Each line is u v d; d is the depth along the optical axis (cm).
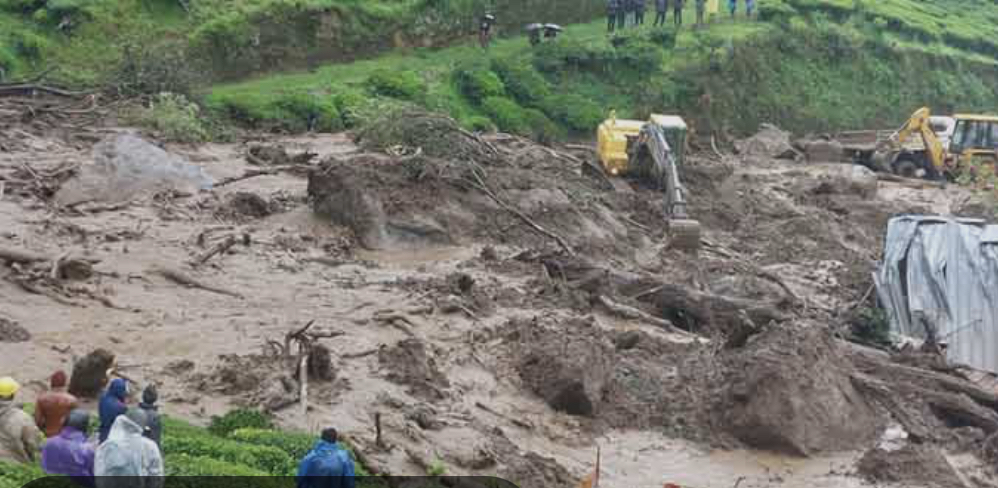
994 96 8694
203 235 3569
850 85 7806
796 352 2791
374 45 6656
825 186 5519
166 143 4825
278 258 3534
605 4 7900
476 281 3509
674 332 3384
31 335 2664
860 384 2905
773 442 2677
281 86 5931
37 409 1845
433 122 4512
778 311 3431
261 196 4103
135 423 1653
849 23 8256
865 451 2708
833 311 3703
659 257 4188
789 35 7725
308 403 2478
